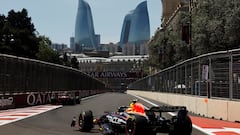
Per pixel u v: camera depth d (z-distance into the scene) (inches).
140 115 606.9
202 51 2731.3
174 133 650.8
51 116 1163.9
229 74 1083.3
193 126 925.2
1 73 1429.6
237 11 2468.0
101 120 775.7
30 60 1740.9
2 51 4790.8
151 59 4749.0
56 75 2258.9
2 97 1417.3
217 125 948.6
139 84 4864.7
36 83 1823.3
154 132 640.4
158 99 2600.9
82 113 797.9
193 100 1411.2
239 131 832.9
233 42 2546.8
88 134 746.2
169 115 1084.5
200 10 2837.1
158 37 4628.4
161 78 2583.7
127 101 2364.7
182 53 3457.2
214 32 2630.4
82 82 3452.3
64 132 774.5
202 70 1330.0
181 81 1787.6
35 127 861.8
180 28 3575.3
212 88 1210.0
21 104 1583.4
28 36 5211.6
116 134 693.9
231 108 1043.3
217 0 2701.8
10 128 836.6
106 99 2795.3
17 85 1577.3
